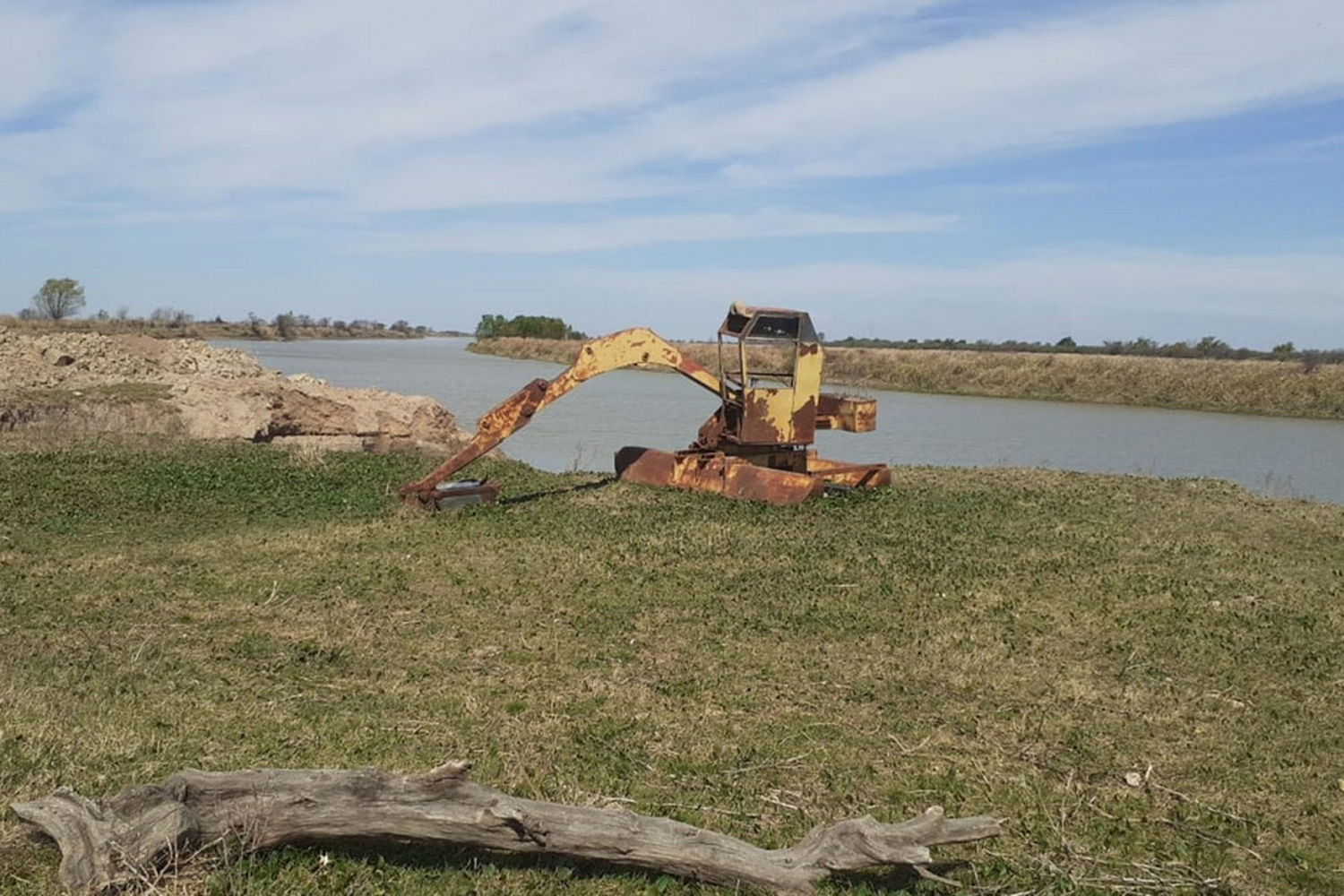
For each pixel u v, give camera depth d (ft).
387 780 15.11
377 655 27.02
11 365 76.02
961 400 162.50
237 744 19.89
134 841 14.02
